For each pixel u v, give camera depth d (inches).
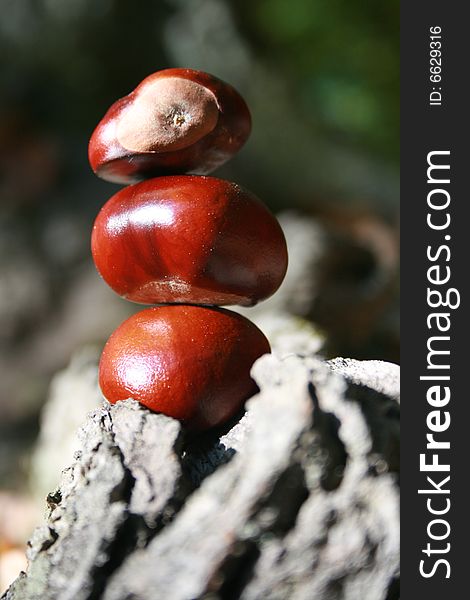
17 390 27.0
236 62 36.6
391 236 24.2
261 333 7.5
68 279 30.9
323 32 37.8
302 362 6.3
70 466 7.1
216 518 6.1
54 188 34.1
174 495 6.4
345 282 17.5
